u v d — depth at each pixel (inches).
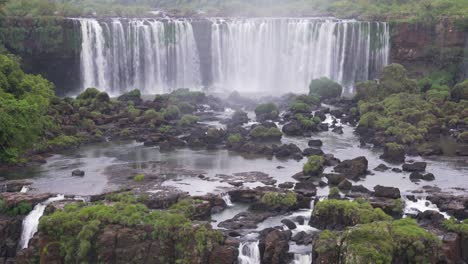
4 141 1939.0
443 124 2509.8
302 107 2770.7
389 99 2751.0
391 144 2122.3
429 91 2910.9
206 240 1369.3
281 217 1588.3
